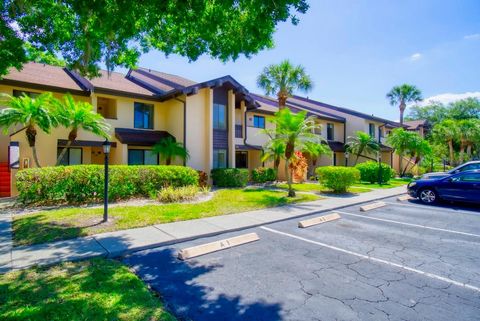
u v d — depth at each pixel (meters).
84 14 4.84
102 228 6.59
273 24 5.18
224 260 4.92
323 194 13.71
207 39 6.42
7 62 6.36
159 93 16.80
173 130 16.95
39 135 13.06
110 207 9.21
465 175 10.60
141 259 4.95
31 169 9.21
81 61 7.77
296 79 20.70
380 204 10.71
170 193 10.74
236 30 6.07
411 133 25.59
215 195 12.66
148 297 3.42
